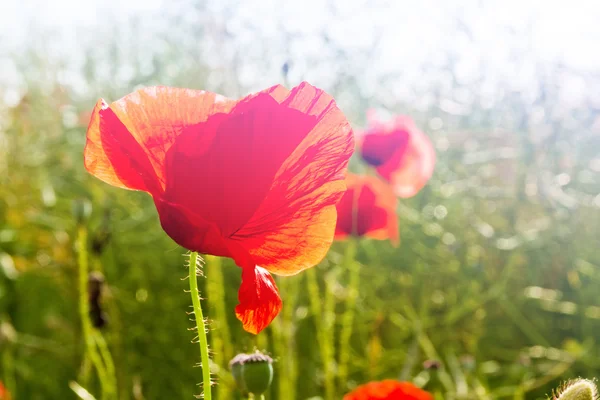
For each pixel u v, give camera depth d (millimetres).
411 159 741
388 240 1014
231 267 886
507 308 907
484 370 775
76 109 1163
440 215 1045
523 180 1062
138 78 1174
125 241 939
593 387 324
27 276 903
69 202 992
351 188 676
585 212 1063
